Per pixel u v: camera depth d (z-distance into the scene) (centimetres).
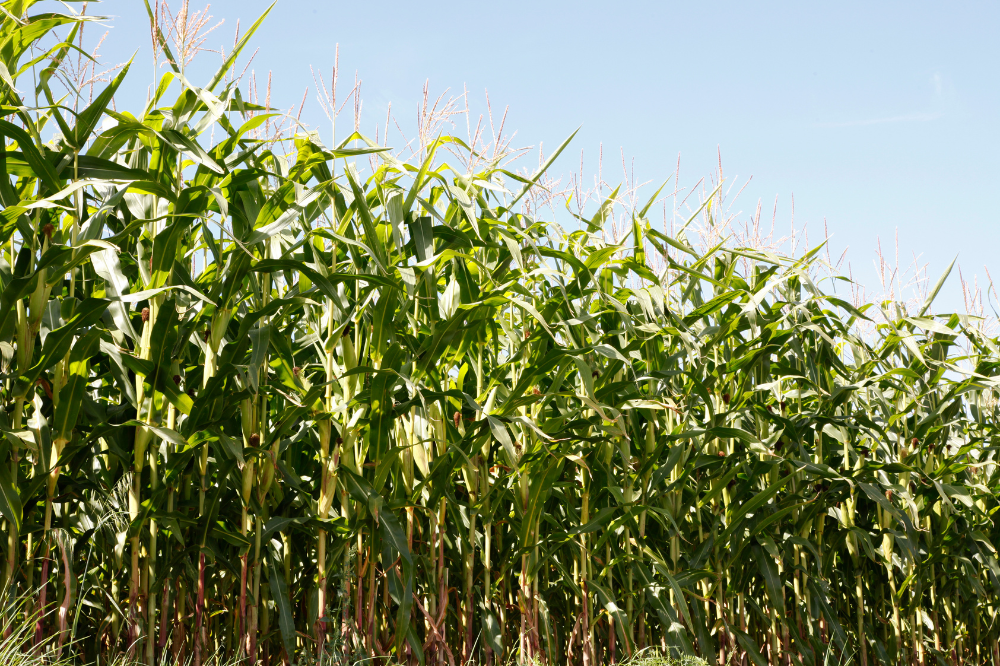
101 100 260
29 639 263
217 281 283
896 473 455
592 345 332
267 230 281
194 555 318
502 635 384
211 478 339
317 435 349
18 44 263
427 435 339
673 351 387
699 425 405
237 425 324
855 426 418
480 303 304
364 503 306
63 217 293
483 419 316
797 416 416
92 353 257
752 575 408
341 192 320
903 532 448
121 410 293
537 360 350
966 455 502
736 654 423
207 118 290
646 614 410
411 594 309
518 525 374
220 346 318
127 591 314
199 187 264
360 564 326
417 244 321
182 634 313
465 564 360
